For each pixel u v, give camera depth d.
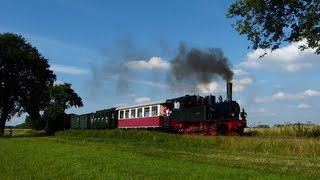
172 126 40.62
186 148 26.78
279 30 24.94
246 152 23.83
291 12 24.67
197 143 28.36
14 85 63.09
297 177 12.77
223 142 26.80
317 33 23.19
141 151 23.44
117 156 19.30
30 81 64.88
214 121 35.06
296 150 22.50
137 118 45.84
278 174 13.55
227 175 13.04
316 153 21.44
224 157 20.52
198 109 36.25
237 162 18.05
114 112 51.06
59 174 14.80
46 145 29.83
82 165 16.23
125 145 30.52
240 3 25.36
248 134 34.72
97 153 20.91
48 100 67.94
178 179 12.56
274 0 24.41
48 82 68.12
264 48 25.66
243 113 35.03
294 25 24.75
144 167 15.20
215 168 14.66
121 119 49.97
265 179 12.27
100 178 13.27
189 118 37.62
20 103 64.56
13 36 64.25
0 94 62.16
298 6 24.19
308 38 23.39
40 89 65.56
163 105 41.50
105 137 41.94
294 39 24.94
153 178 12.82
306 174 14.12
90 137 45.06
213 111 35.62
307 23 23.44
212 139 27.72
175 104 40.62
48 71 67.44
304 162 18.14
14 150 26.53
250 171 13.88
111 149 24.19
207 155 21.69
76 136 49.47
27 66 63.97
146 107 44.12
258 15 25.28
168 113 41.16
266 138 25.91
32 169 16.25
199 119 35.91
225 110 34.75
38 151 24.30
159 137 32.31
